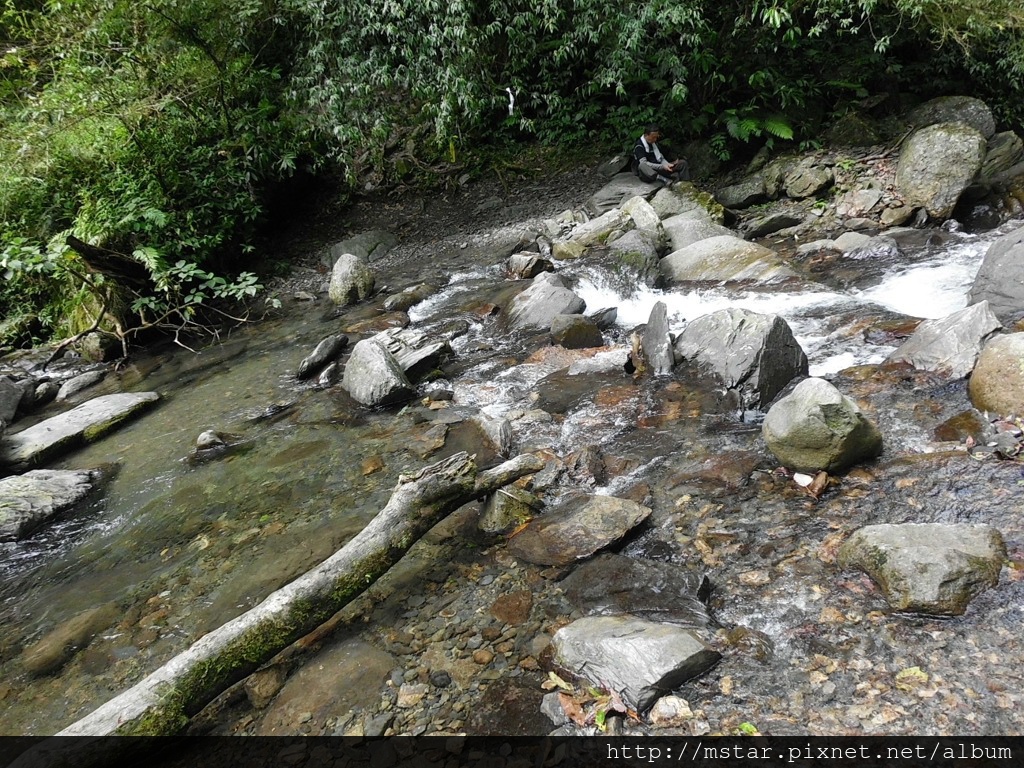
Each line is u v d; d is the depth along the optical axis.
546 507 3.66
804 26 9.60
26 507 4.57
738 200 8.66
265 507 4.24
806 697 2.30
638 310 6.46
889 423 3.73
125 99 8.57
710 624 2.68
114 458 5.33
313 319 7.84
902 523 2.98
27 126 8.59
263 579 3.55
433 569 3.35
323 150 10.91
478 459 4.30
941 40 8.70
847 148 8.66
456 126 10.62
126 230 7.94
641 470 3.84
